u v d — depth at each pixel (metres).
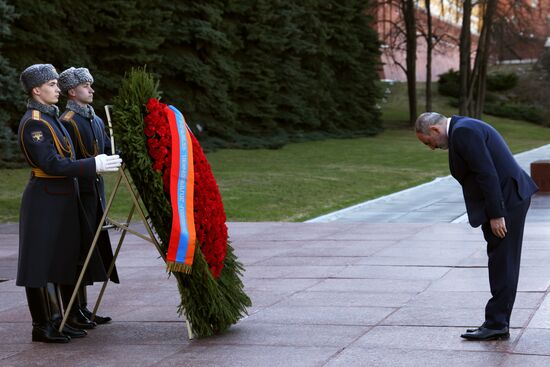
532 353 5.87
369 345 6.30
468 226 13.77
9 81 26.77
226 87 38.72
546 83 76.31
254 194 21.23
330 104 48.94
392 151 39.59
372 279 9.21
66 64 30.89
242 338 6.71
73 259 6.84
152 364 6.02
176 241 6.58
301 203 19.86
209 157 34.06
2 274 10.71
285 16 43.56
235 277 7.25
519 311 7.23
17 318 7.91
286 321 7.27
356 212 18.23
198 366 5.91
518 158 36.62
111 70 33.66
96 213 7.34
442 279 9.02
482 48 60.34
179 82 37.41
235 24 41.22
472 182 6.23
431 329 6.73
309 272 9.85
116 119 6.66
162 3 35.31
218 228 6.93
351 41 50.94
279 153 37.41
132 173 6.69
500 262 6.22
